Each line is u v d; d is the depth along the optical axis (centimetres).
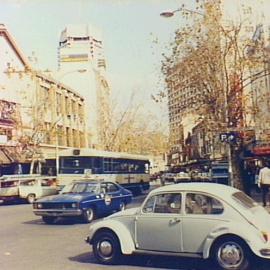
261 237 774
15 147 3459
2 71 3484
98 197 1650
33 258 998
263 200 1805
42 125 3588
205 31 2461
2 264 945
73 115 3697
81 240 1229
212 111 2319
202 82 2372
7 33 3519
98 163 2527
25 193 2703
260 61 2498
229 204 815
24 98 3572
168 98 2652
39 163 3525
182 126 3422
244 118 2386
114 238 902
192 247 827
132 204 2183
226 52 2405
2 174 3384
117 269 854
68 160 2498
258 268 809
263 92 2492
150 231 866
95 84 3653
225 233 788
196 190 848
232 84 2380
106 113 3703
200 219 823
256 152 2467
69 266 895
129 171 2938
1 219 1838
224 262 787
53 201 1580
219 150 3042
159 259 929
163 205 869
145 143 3712
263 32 2598
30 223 1672
